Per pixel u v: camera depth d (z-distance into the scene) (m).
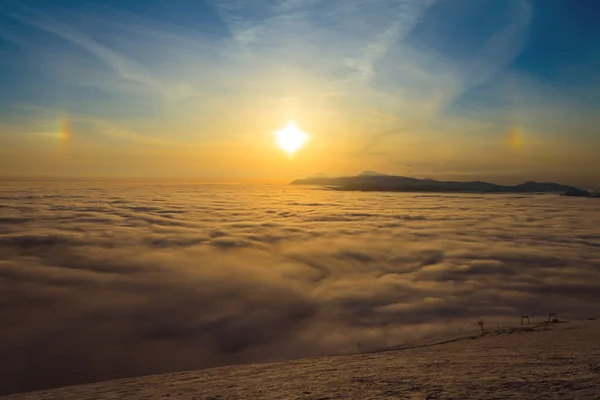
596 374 6.96
